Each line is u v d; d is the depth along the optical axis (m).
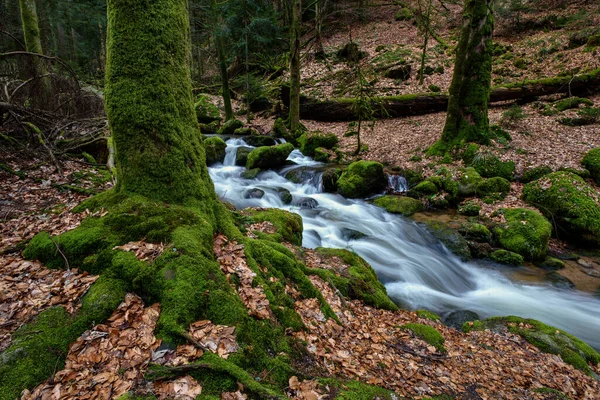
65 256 3.41
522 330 5.04
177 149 4.07
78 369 2.38
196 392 2.30
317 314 3.96
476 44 11.82
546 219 8.65
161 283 2.98
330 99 19.30
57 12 27.64
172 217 3.71
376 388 2.97
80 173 7.89
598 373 4.39
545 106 15.60
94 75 26.55
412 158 13.05
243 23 20.44
